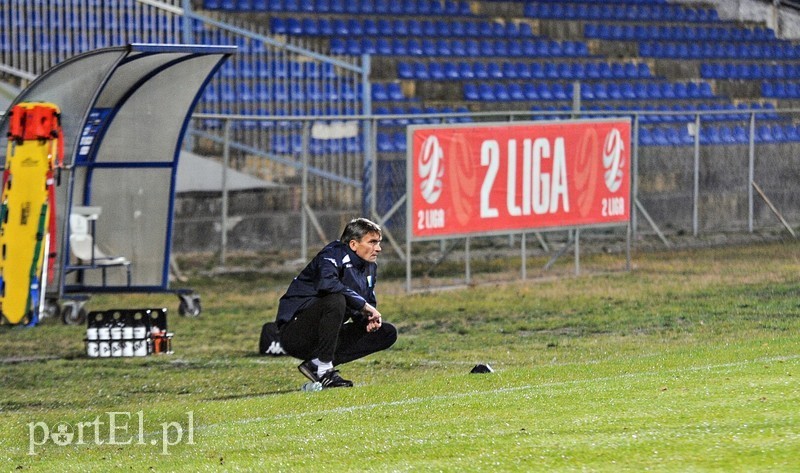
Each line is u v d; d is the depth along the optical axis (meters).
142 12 75.12
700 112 68.25
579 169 57.00
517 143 54.97
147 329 38.97
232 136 72.88
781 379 24.39
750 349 32.00
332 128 64.38
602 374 28.67
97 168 50.12
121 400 31.11
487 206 54.53
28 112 43.41
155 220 50.41
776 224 73.31
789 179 73.88
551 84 90.56
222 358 38.16
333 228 66.50
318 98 77.19
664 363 30.11
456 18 94.06
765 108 95.94
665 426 20.36
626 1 100.50
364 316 29.89
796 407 21.16
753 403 21.78
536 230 56.09
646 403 22.69
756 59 99.69
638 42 97.50
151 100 49.19
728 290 50.78
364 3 91.50
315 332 29.39
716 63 97.69
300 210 64.44
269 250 63.44
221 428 24.22
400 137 78.31
